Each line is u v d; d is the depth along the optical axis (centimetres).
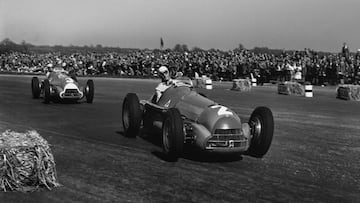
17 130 1152
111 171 762
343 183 729
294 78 3647
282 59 3891
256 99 2270
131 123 1037
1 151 629
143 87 2984
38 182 651
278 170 802
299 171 799
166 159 859
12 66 5806
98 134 1118
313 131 1264
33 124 1259
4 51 8112
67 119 1372
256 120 897
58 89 1791
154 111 1012
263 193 664
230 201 623
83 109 1639
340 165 852
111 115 1481
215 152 817
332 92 2981
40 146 652
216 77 4172
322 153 960
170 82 1022
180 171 773
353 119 1562
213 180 724
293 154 941
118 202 607
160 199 623
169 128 837
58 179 704
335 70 3622
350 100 2361
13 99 1964
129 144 996
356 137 1176
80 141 1021
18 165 632
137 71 4700
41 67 5312
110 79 4119
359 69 3616
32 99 1978
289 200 636
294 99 2348
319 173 788
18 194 622
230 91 2861
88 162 821
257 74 3847
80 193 639
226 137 817
